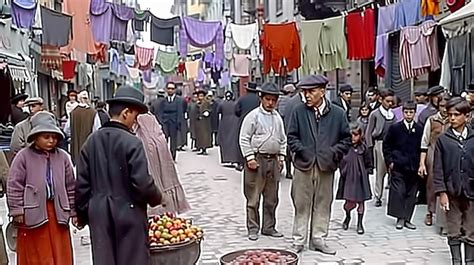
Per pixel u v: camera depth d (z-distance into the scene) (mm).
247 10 34156
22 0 11172
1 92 9688
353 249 7246
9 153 7922
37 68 19578
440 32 10812
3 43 15180
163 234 5305
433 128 7855
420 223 8586
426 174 8117
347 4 18844
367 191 8047
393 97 9883
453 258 6133
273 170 7812
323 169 6953
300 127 7008
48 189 5453
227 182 12703
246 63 20703
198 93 18750
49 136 5438
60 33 12367
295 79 16688
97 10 13109
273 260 4812
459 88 9133
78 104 11445
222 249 7352
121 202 4707
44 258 5410
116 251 4715
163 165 6086
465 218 5961
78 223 4977
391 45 12773
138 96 4848
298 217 7125
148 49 23344
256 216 7879
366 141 9227
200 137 18531
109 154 4734
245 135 7766
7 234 6871
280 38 13695
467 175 5855
